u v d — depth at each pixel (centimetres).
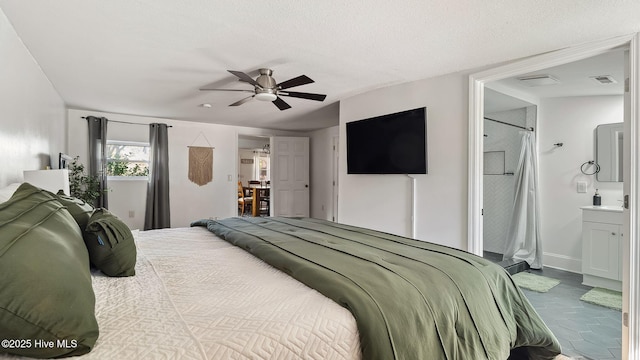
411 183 343
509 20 206
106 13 201
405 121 341
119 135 520
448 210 310
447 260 160
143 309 103
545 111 426
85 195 434
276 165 673
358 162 396
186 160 585
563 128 412
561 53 247
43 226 100
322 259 150
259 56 271
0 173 194
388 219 366
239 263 163
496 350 139
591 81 339
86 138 492
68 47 253
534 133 425
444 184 314
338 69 303
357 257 156
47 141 332
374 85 356
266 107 469
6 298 72
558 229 414
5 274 74
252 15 202
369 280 126
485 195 492
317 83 350
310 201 727
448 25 214
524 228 425
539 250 412
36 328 74
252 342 89
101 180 496
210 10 196
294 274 139
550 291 326
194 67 298
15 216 98
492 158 484
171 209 570
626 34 217
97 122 496
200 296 116
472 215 291
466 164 297
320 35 230
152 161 538
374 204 382
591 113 392
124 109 484
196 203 594
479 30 221
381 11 196
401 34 228
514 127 457
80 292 84
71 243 104
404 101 348
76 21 211
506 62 276
